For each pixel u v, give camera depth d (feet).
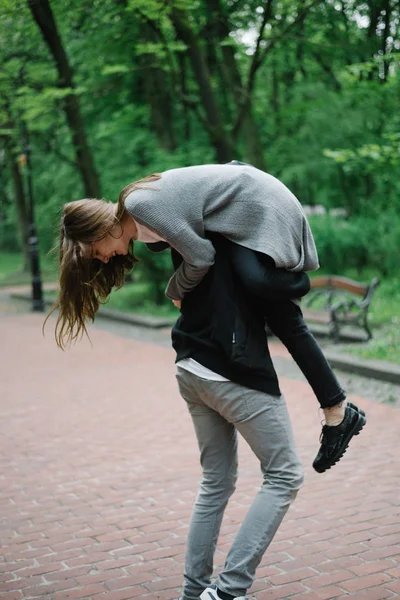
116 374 26.08
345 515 12.09
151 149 45.44
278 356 27.89
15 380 25.40
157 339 35.06
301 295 7.41
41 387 24.12
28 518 12.55
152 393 22.77
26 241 79.61
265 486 7.77
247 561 7.63
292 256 7.31
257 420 7.58
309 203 54.90
